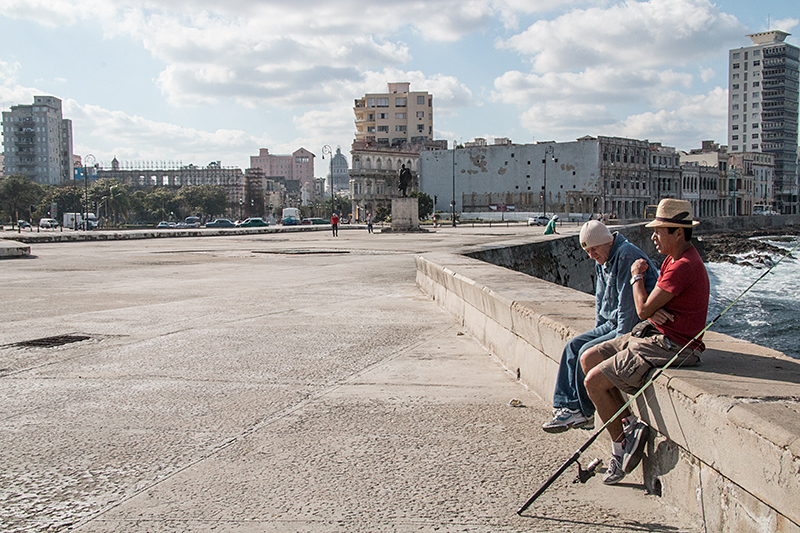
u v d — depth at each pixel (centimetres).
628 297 402
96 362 696
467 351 754
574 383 423
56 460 418
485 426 483
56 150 19862
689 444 312
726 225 10031
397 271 1817
